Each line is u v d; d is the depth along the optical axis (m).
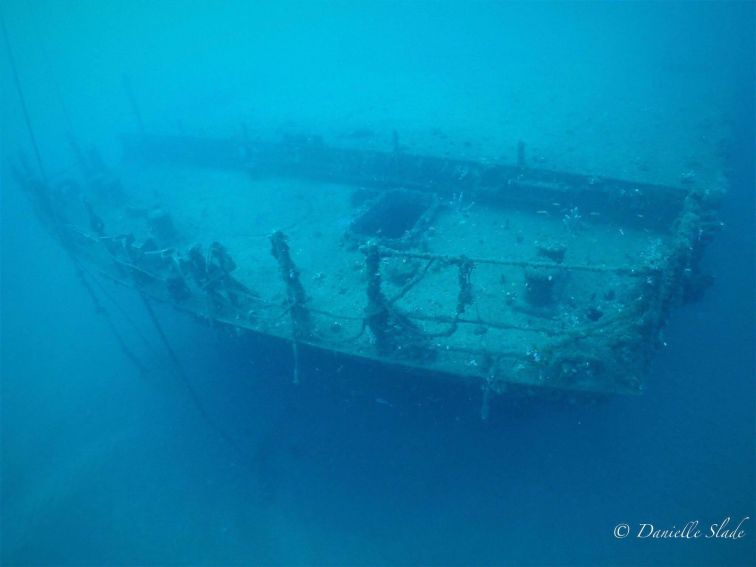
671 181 8.38
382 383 6.67
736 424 7.91
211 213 10.97
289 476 8.95
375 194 10.21
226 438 9.77
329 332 6.56
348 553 7.81
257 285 8.13
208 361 11.94
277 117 15.84
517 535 7.42
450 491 8.10
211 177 12.91
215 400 10.83
